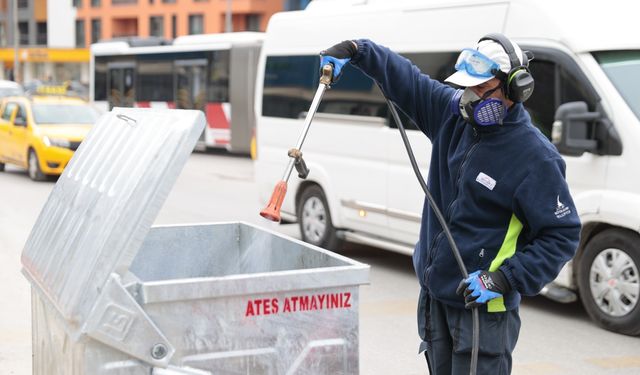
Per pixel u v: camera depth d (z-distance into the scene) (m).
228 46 24.88
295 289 2.87
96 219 2.90
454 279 3.46
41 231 3.41
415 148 8.58
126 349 2.68
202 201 15.13
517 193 3.33
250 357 2.84
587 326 7.30
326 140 9.88
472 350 3.32
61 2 69.06
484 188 3.38
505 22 7.82
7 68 72.88
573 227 3.34
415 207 8.63
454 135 3.55
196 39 26.42
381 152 9.06
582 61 7.18
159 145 2.81
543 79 7.50
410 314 7.62
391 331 7.07
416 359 6.34
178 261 3.89
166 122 2.91
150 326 2.70
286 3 46.09
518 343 6.80
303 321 2.90
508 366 3.54
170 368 2.74
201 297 2.75
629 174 6.79
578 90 7.20
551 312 7.78
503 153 3.36
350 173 9.53
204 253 3.93
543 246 3.32
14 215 12.89
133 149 2.98
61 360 2.94
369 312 7.68
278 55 10.80
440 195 3.59
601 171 6.98
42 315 3.22
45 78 66.38
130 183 2.82
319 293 2.91
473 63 3.32
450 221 3.49
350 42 3.61
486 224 3.41
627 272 6.93
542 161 3.33
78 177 3.29
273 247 3.74
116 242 2.71
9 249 10.13
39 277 3.19
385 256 10.36
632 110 6.89
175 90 26.95
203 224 3.91
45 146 17.58
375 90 9.16
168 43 29.42
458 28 8.30
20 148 18.41
